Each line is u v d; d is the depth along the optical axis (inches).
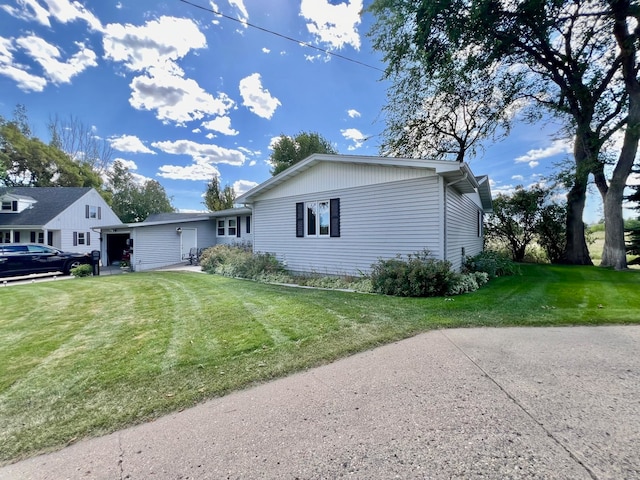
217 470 66.3
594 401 89.3
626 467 63.0
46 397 101.3
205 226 739.4
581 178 466.6
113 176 1430.9
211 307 225.0
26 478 66.5
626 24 386.0
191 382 109.6
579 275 380.2
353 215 350.9
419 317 184.1
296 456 69.9
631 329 156.8
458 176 291.3
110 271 613.9
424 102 564.4
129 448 75.4
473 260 395.9
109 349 144.7
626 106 467.2
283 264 429.1
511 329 160.4
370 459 67.9
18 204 810.2
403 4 384.5
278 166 1217.4
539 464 64.4
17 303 271.9
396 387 101.5
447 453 68.8
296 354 132.6
